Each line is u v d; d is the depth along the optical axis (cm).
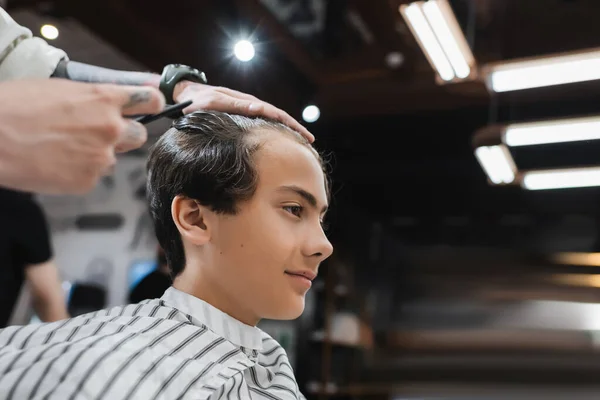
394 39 277
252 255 77
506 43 220
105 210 423
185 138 83
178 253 84
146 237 412
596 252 434
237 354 76
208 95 87
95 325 73
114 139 47
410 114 323
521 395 456
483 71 230
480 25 224
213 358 73
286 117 89
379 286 468
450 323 480
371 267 455
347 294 431
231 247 78
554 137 247
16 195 159
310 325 401
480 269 472
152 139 101
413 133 353
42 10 220
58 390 59
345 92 314
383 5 240
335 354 420
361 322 454
